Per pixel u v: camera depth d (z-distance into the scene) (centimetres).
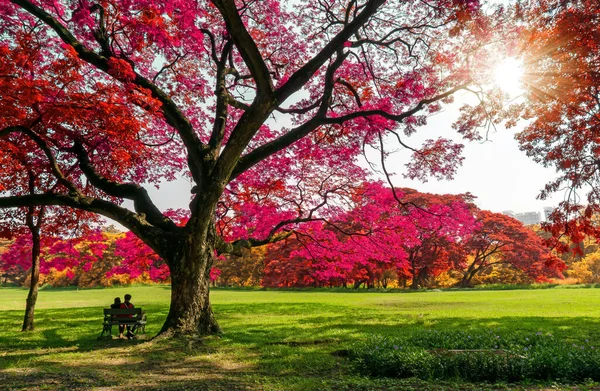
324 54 1127
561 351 752
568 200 1189
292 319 1670
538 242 5053
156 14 1070
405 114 1270
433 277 6088
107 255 6050
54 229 1606
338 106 1588
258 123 1109
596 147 1165
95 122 1155
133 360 875
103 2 1181
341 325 1448
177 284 1131
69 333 1350
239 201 1584
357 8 1298
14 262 1681
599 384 612
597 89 1015
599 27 881
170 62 1552
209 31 1462
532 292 3569
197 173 1248
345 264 1628
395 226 1491
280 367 805
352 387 623
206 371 774
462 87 1305
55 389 630
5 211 1503
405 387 617
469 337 960
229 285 7606
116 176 1612
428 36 1332
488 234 5072
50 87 910
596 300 2489
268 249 5628
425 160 1473
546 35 966
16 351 1018
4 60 848
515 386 623
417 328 1318
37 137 1125
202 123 1711
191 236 1143
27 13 1238
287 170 1532
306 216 1605
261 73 1030
